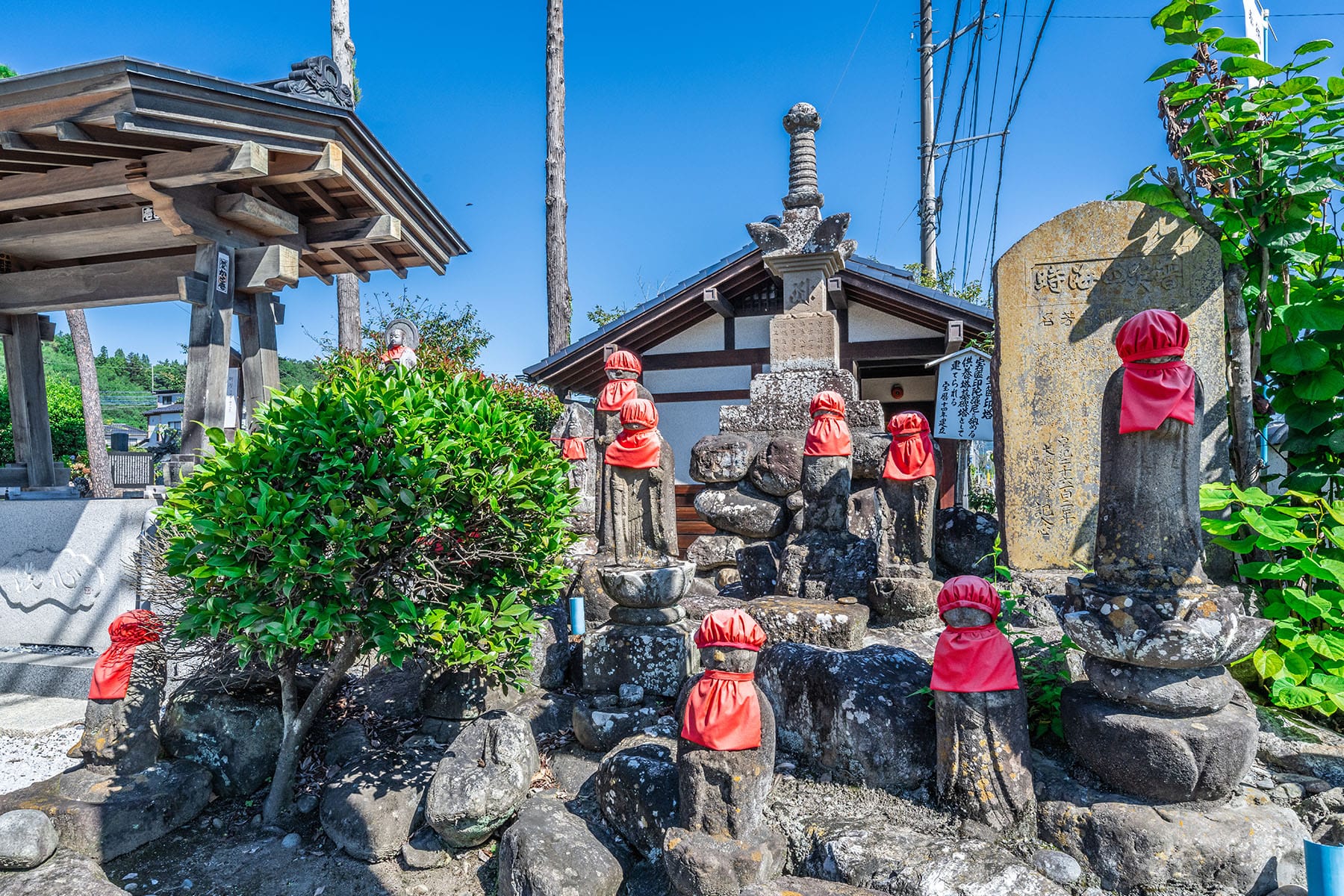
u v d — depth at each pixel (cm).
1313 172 374
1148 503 275
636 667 447
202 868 354
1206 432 416
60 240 641
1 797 368
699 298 996
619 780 330
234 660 414
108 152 509
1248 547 346
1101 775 281
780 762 348
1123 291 441
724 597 576
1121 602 270
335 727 454
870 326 1012
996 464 473
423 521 350
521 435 407
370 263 725
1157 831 256
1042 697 319
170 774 383
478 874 346
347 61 1198
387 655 367
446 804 342
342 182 607
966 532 586
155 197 527
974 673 286
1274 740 316
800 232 719
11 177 553
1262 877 249
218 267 565
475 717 436
